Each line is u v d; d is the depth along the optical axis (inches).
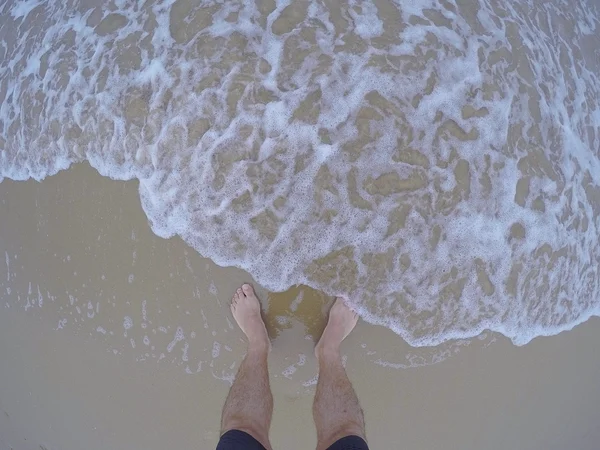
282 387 63.2
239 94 63.9
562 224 66.9
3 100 69.2
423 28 66.1
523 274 65.7
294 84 64.1
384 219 63.5
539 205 66.1
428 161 63.9
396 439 64.8
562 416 67.7
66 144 66.2
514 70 67.5
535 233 65.9
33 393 67.9
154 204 64.3
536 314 66.3
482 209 64.7
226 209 63.8
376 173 63.5
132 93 65.1
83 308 65.7
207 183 64.0
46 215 66.6
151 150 64.4
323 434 54.8
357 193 63.4
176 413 64.8
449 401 64.9
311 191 63.4
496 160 65.2
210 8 65.9
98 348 65.5
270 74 64.2
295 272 63.5
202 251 63.8
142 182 64.5
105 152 65.2
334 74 64.2
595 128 70.2
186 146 64.1
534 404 66.7
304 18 65.2
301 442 64.1
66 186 66.1
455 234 64.3
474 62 66.4
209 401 64.3
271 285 63.5
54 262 66.4
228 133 63.8
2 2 72.7
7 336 68.2
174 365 64.4
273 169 63.6
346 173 63.4
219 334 63.8
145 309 64.4
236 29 65.1
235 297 63.2
